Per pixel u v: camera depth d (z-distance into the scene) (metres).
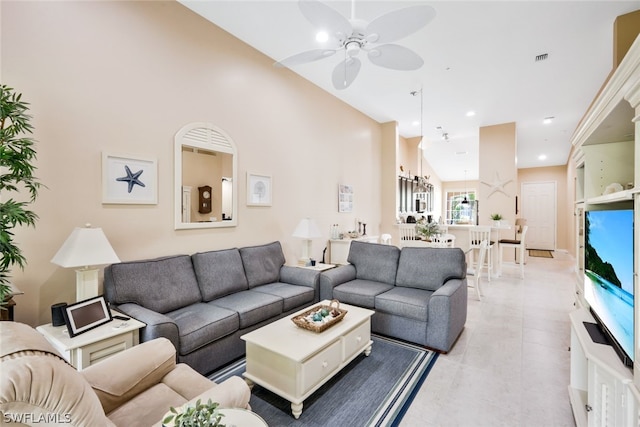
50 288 2.19
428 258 3.38
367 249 3.86
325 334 2.15
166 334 2.02
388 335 3.04
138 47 2.65
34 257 2.12
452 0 2.75
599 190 2.39
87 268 2.13
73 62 2.28
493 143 6.60
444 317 2.69
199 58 3.11
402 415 1.90
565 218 9.93
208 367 2.32
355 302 3.21
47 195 2.17
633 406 1.22
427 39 3.36
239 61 3.52
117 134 2.52
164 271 2.62
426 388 2.19
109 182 2.47
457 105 5.44
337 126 5.23
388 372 2.39
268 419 1.85
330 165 5.09
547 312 3.83
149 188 2.73
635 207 1.28
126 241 2.59
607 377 1.44
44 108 2.15
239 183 3.55
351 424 1.82
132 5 2.61
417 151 7.89
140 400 1.37
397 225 5.97
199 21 3.11
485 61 3.84
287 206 4.24
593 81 4.37
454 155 9.48
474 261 6.11
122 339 1.93
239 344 2.58
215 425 0.95
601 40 3.34
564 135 7.13
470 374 2.37
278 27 3.29
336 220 5.26
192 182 3.07
